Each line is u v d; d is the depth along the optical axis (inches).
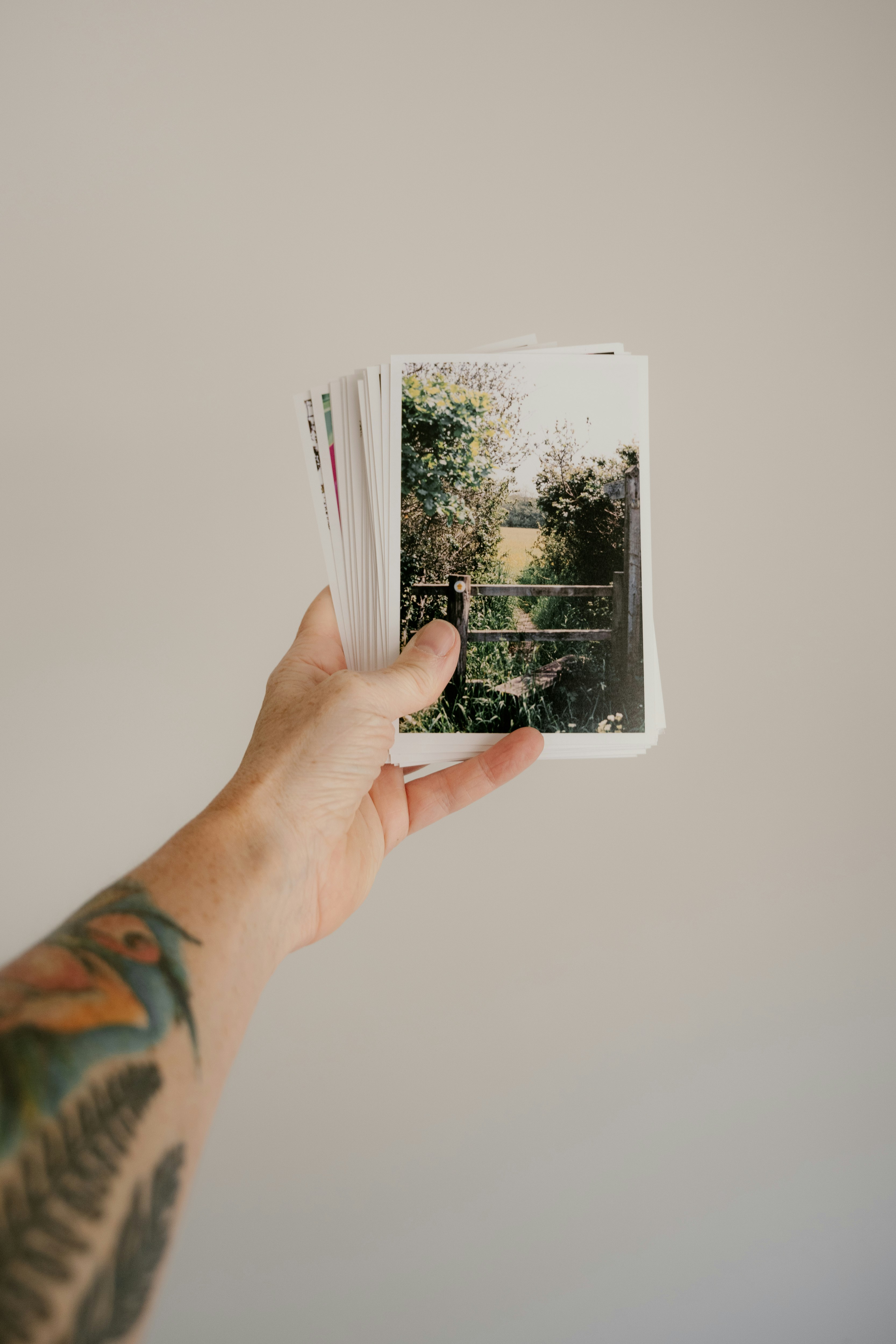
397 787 32.5
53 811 46.5
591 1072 47.2
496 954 46.9
